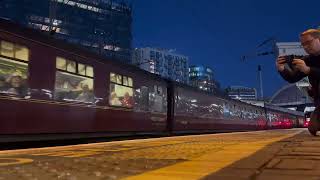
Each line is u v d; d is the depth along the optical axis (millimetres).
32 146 14625
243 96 186250
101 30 129625
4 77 10578
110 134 15852
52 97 12422
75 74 13617
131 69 17859
